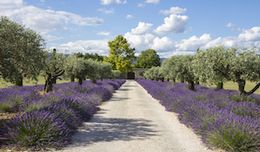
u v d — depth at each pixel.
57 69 22.27
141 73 112.44
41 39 12.94
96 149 8.70
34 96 17.67
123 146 9.11
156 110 18.20
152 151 8.61
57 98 15.77
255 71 16.94
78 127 12.06
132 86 53.50
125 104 21.50
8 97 16.55
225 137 8.66
